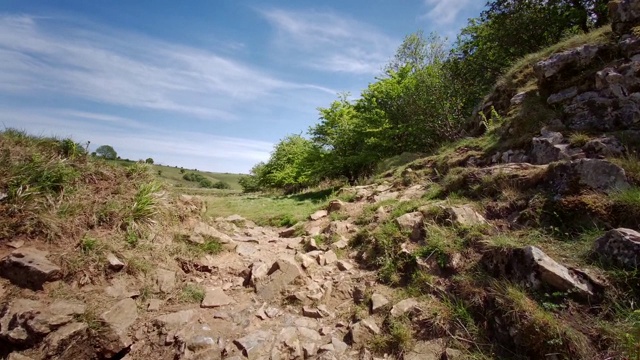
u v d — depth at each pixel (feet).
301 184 56.03
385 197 22.44
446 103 38.83
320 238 18.35
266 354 9.87
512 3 39.58
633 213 10.64
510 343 9.01
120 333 9.91
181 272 13.61
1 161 13.23
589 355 7.69
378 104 46.06
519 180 15.02
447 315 10.36
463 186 17.95
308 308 12.18
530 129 20.18
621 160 12.90
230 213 29.60
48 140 15.72
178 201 17.65
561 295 9.18
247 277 14.06
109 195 14.87
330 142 47.85
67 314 9.71
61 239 12.06
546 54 27.07
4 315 9.33
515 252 10.84
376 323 11.00
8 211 12.01
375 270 14.14
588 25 38.78
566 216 12.02
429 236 13.84
